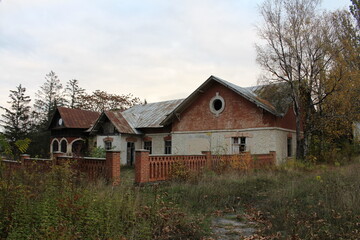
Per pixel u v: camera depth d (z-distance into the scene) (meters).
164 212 7.22
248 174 13.24
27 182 7.31
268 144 20.11
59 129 33.34
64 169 8.09
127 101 51.22
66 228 4.78
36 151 39.03
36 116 45.94
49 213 5.31
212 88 23.09
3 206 5.20
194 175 12.24
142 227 5.91
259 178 12.62
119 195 7.40
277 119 20.34
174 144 24.64
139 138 27.34
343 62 19.91
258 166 16.52
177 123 24.69
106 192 7.40
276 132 20.14
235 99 21.91
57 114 33.75
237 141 21.62
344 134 23.38
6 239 4.69
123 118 27.41
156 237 5.93
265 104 20.50
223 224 7.27
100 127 27.62
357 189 8.84
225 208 8.59
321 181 11.05
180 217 6.99
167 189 10.37
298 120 20.70
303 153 20.77
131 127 26.92
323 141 22.34
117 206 6.47
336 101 20.31
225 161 15.14
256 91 23.64
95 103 48.81
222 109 22.39
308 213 7.57
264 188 10.99
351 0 27.33
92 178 10.50
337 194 8.59
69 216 5.39
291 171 15.02
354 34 25.08
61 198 6.00
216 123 22.59
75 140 31.80
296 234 6.04
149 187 10.57
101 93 49.00
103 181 9.69
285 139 21.44
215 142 22.44
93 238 5.05
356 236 5.88
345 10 25.53
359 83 19.72
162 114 27.78
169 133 25.64
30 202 5.81
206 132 22.95
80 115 33.47
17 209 5.29
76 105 51.53
